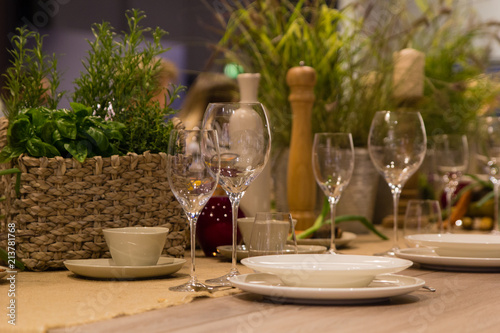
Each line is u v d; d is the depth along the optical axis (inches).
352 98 70.2
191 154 33.1
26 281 36.2
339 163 48.2
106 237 38.5
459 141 71.7
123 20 145.3
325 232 53.9
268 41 70.9
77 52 140.6
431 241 43.3
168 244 43.4
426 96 84.2
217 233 48.8
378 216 77.0
